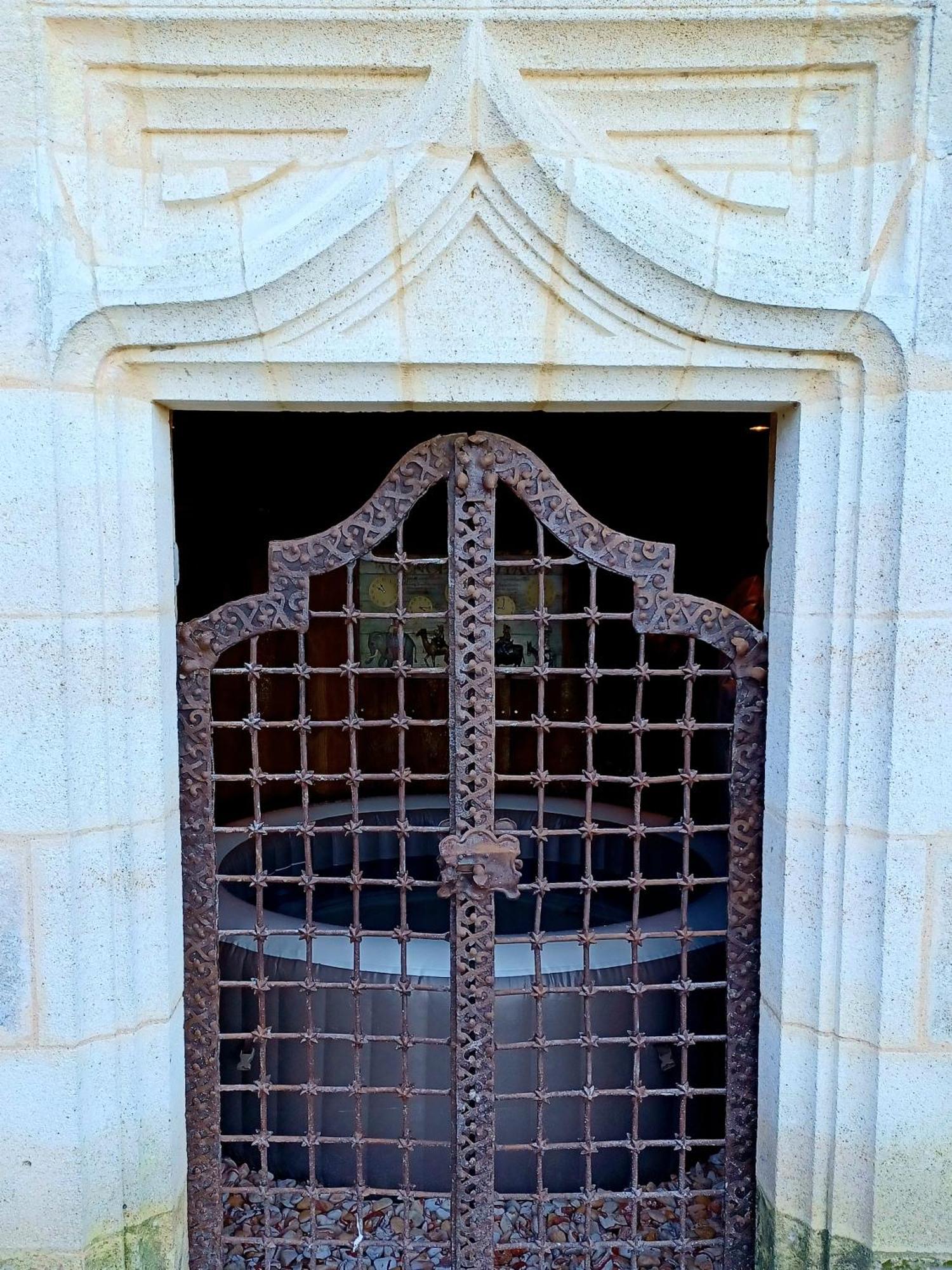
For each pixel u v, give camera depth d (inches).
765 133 68.4
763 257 66.8
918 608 69.2
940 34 63.9
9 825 69.9
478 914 78.2
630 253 65.9
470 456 74.5
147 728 73.9
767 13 63.0
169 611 76.4
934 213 66.1
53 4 63.4
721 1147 102.1
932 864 71.0
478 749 76.7
